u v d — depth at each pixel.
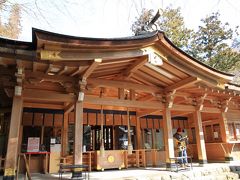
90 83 6.95
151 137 11.57
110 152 8.81
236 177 8.03
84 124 9.74
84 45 4.99
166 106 8.20
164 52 6.57
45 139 9.06
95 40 5.10
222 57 18.72
